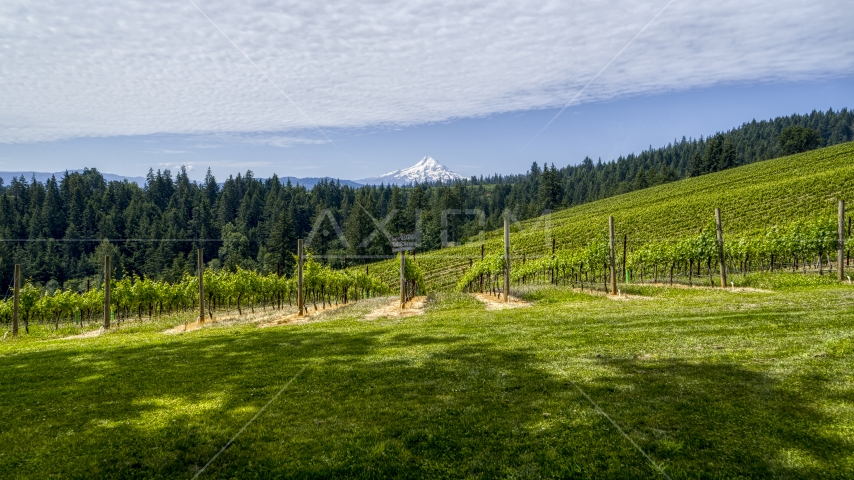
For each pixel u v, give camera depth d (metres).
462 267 61.84
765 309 13.49
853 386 6.63
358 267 79.94
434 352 10.98
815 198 51.38
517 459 5.45
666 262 27.80
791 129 144.25
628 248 45.81
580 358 9.48
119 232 112.31
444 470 5.33
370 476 5.27
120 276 86.69
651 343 10.33
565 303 21.83
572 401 7.02
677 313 14.26
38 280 84.00
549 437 5.93
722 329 11.17
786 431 5.55
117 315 34.47
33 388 9.53
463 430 6.29
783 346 9.02
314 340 13.96
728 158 144.00
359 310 25.81
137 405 7.99
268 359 11.32
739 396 6.68
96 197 124.38
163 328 22.95
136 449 6.21
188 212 134.75
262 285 32.91
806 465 4.87
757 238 25.80
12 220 103.81
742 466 4.96
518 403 7.13
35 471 5.72
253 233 122.81
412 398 7.66
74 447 6.34
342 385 8.62
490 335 12.91
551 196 128.38
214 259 100.62
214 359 11.70
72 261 91.75
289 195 151.50
